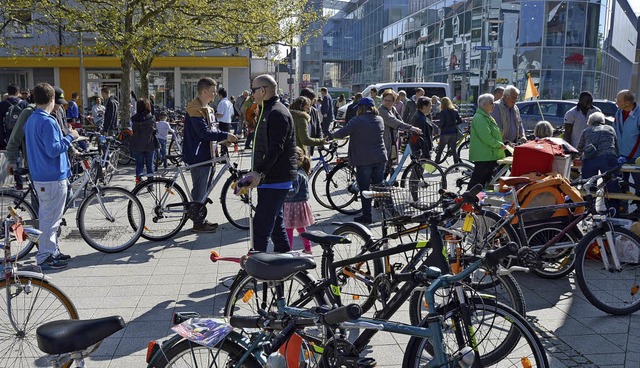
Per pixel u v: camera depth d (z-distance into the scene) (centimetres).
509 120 932
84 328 266
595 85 3262
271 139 505
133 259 663
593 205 555
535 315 503
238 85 2919
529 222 585
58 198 616
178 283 580
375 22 5175
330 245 384
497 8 3200
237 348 288
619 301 507
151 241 742
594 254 541
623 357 425
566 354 429
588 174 736
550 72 3183
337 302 376
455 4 3550
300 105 725
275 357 274
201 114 749
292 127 522
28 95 1368
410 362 310
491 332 331
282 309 298
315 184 941
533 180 596
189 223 836
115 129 1459
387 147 1025
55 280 589
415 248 392
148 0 1478
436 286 303
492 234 545
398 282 401
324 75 6306
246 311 425
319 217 884
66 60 2714
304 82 3120
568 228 569
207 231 777
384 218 479
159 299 537
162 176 752
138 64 1867
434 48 3869
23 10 1538
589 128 746
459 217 441
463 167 1099
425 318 299
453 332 305
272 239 556
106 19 1473
